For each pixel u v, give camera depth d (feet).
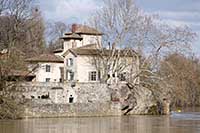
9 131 263.70
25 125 297.74
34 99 361.51
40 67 476.13
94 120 344.90
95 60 460.14
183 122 325.21
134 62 428.15
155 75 421.18
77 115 377.71
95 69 466.29
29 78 445.37
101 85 401.70
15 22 382.63
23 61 373.81
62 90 387.14
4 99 341.21
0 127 284.20
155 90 416.67
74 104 377.30
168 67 421.59
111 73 441.27
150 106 414.82
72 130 270.87
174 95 422.00
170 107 440.86
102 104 388.57
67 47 531.91
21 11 388.78
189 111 460.96
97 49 457.68
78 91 393.91
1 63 348.59
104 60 444.55
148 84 418.31
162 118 366.22
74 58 481.05
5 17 379.76
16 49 367.45
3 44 375.45
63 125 300.40
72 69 482.69
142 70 422.82
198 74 544.62
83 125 302.25
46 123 314.14
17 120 337.11
